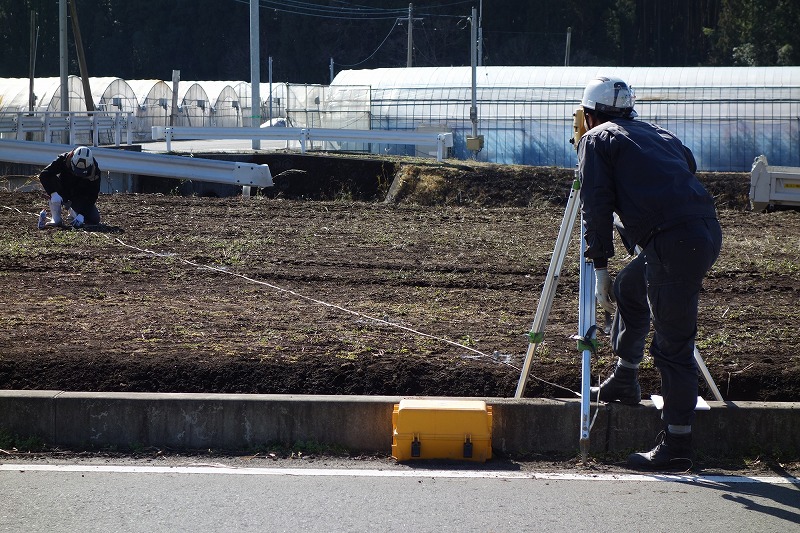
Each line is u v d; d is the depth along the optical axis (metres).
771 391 15.89
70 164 30.78
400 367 16.12
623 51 169.38
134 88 113.00
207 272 24.88
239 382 15.63
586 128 13.92
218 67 179.50
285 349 17.02
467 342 18.11
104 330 18.17
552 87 78.75
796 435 13.99
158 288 22.78
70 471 13.01
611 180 12.97
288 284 24.00
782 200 42.12
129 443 14.14
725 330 19.55
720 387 15.96
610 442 14.12
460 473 13.12
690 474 13.19
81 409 14.13
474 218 37.09
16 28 181.38
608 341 18.31
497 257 28.67
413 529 11.03
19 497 11.97
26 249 26.98
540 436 14.15
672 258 12.65
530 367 15.26
